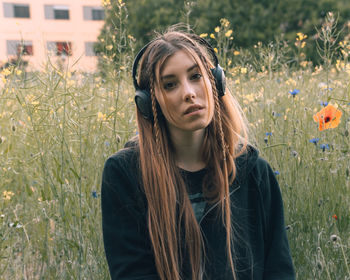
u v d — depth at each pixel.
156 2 15.62
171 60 1.35
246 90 3.83
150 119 1.51
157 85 1.38
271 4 17.64
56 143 2.49
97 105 3.19
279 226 1.60
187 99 1.33
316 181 2.64
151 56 1.40
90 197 2.46
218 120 1.52
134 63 1.50
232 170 1.51
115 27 3.19
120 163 1.51
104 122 2.60
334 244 2.28
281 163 2.66
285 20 17.56
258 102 3.34
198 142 1.51
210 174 1.50
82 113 2.71
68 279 2.26
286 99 3.42
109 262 1.49
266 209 1.59
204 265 1.47
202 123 1.35
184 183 1.49
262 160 1.61
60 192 2.42
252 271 1.52
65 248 2.28
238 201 1.53
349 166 2.59
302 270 2.28
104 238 1.51
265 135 2.87
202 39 1.51
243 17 17.25
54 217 2.46
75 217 2.39
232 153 1.53
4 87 3.01
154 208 1.46
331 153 2.63
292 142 2.79
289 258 1.58
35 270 2.49
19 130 3.05
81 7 32.56
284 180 2.60
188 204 1.45
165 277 1.46
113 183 1.50
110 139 2.61
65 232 2.25
